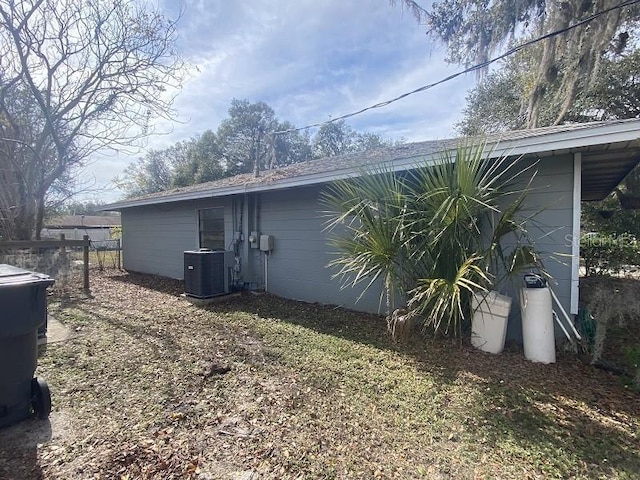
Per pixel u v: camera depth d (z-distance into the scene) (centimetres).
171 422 268
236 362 385
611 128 333
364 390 321
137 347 430
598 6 668
